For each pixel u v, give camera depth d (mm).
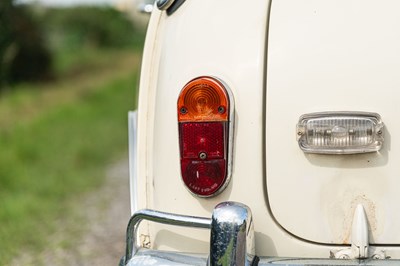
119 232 5020
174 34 2303
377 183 2098
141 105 2387
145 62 2420
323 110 2098
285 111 2117
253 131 2135
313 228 2125
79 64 22219
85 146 8562
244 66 2162
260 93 2135
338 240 2115
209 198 2188
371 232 2105
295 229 2135
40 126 10039
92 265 4344
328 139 2084
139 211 2115
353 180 2102
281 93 2123
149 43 2430
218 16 2258
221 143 2148
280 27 2182
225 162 2152
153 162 2295
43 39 18078
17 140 8633
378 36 2125
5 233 5039
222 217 1965
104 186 6668
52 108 12477
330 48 2127
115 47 30109
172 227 2266
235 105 2148
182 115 2180
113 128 10484
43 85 17125
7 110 12562
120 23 30375
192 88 2168
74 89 16094
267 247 2152
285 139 2119
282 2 2221
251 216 2018
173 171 2238
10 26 16719
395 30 2129
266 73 2145
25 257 4555
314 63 2121
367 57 2107
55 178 6902
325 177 2107
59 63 20594
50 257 4527
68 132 9742
